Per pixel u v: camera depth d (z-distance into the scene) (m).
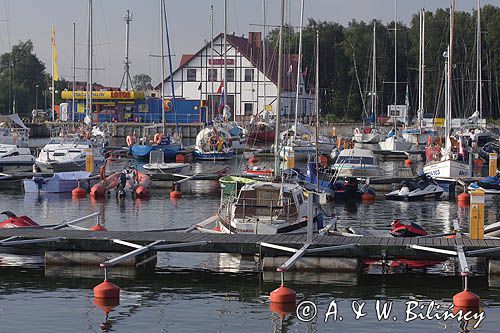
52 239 39.91
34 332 29.50
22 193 73.94
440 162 78.56
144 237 40.66
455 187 76.19
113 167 99.19
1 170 91.69
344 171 81.62
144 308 33.00
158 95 186.62
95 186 71.81
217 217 46.91
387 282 38.00
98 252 40.03
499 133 149.00
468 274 33.47
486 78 188.12
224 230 44.28
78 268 40.00
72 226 46.88
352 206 66.56
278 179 55.19
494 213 62.38
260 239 40.12
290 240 39.94
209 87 183.00
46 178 75.06
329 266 38.91
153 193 74.75
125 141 154.50
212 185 80.88
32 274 38.94
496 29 190.50
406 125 148.62
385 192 76.44
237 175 73.38
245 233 42.66
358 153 83.06
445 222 57.84
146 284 37.22
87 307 33.03
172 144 114.06
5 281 37.50
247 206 44.38
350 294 35.69
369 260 41.12
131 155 116.88
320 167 75.69
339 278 38.62
